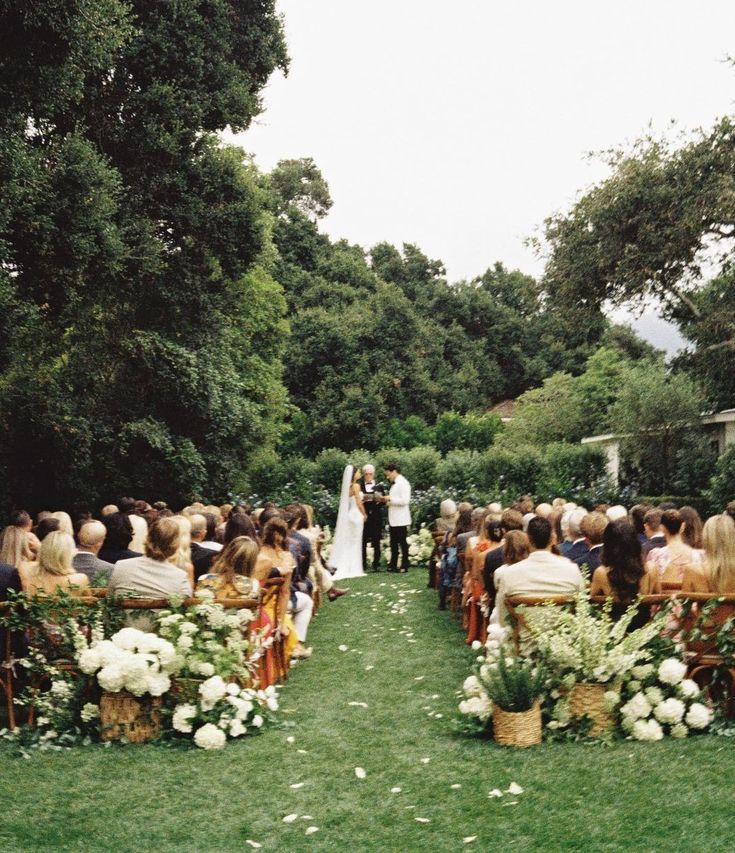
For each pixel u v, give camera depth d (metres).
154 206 15.63
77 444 16.69
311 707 6.41
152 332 17.81
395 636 9.52
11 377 16.84
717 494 20.06
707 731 5.41
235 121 16.30
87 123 14.84
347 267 45.66
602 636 5.33
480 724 5.52
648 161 19.75
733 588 5.55
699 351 21.31
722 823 3.96
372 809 4.27
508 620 5.90
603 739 5.20
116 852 3.80
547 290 21.75
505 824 4.04
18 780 4.75
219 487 20.86
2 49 9.27
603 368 40.38
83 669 5.39
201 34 15.70
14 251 9.91
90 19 9.45
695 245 20.00
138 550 8.09
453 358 47.88
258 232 16.59
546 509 9.90
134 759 5.11
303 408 40.44
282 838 3.94
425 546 16.95
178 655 5.48
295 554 8.70
